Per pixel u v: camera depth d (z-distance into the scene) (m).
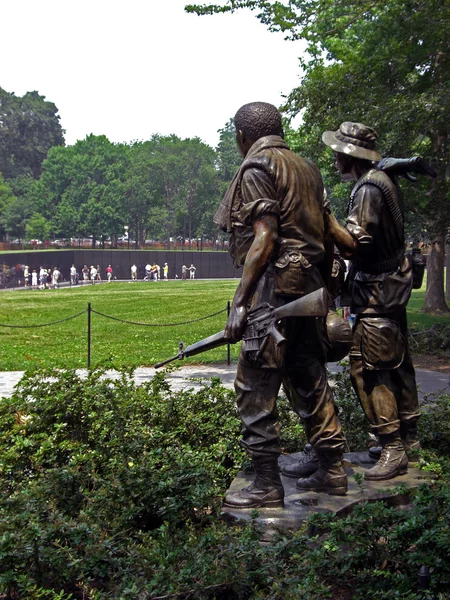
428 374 14.50
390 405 5.59
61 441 6.61
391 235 5.55
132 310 31.92
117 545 4.52
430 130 17.03
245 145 5.17
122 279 66.19
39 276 54.84
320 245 4.98
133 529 4.99
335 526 4.29
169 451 5.90
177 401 7.43
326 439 5.11
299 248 4.86
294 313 4.70
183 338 22.06
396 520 4.50
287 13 17.58
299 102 17.86
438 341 18.38
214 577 3.90
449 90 15.56
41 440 6.55
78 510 5.23
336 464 5.15
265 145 5.00
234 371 15.37
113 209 84.56
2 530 4.38
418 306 33.09
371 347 5.54
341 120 17.19
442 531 4.21
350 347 5.38
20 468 6.20
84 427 6.95
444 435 7.00
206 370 15.54
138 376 14.75
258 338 4.79
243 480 5.38
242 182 4.87
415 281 5.79
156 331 24.08
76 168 88.12
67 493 5.29
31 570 4.24
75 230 87.25
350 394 8.16
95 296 40.72
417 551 4.27
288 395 5.33
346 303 5.87
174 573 3.93
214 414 7.28
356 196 5.52
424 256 5.81
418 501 4.53
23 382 7.86
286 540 4.23
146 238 105.19
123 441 6.33
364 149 5.59
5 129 108.75
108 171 86.38
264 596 3.76
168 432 6.74
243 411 4.93
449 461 5.29
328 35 18.53
